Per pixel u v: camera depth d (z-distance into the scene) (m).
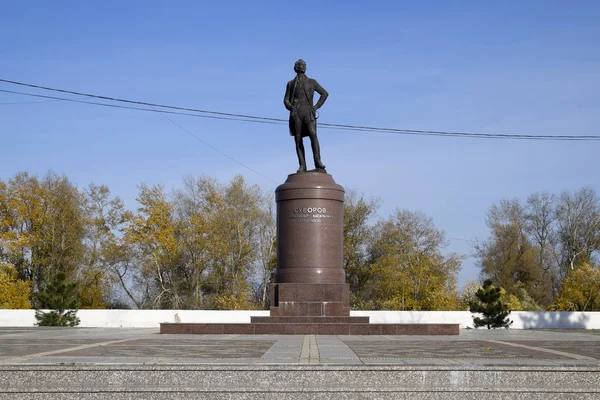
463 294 50.06
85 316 28.58
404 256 51.16
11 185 46.97
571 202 58.38
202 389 8.66
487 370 8.69
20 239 44.59
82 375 8.80
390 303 47.88
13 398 8.71
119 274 49.69
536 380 8.67
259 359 9.48
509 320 28.42
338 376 8.72
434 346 12.38
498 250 58.16
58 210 46.94
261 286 51.38
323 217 19.08
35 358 9.53
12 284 42.34
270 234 51.25
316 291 18.50
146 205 48.72
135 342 13.35
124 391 8.70
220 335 16.20
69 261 46.69
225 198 50.72
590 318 29.62
